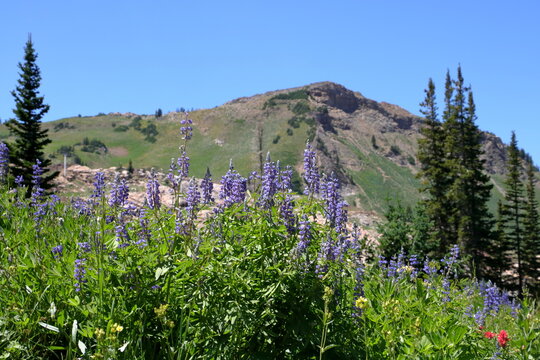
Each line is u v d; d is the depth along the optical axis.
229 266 4.91
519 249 54.53
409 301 6.45
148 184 5.89
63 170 44.38
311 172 6.11
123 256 5.09
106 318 4.48
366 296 6.39
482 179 46.44
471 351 5.71
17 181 9.61
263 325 4.83
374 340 5.29
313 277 5.14
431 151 49.19
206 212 6.43
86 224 7.46
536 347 5.97
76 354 4.49
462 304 7.33
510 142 58.25
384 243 19.78
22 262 5.29
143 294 4.81
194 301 4.73
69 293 4.92
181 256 5.26
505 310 8.89
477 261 43.62
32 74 42.56
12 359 4.35
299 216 5.66
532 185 57.19
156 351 4.88
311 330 4.89
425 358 5.22
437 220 45.06
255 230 5.24
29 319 4.61
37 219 7.12
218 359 4.65
